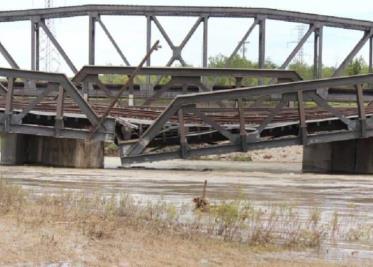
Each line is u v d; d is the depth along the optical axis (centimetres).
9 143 5778
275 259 1616
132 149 5109
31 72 5300
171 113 5091
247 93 5159
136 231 1739
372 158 5562
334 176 5138
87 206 2141
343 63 8756
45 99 6762
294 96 5272
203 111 5138
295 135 5672
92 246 1474
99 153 5584
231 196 3194
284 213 2516
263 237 1880
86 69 6384
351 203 3095
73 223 1712
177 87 7912
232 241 1798
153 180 4238
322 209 2809
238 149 5159
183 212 2317
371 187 4084
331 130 5741
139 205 2448
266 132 5750
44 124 5775
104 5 8375
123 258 1402
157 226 1880
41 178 4109
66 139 5647
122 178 4334
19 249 1354
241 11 8406
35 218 1730
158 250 1542
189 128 5703
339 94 8362
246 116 5762
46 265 1261
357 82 5347
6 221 1639
